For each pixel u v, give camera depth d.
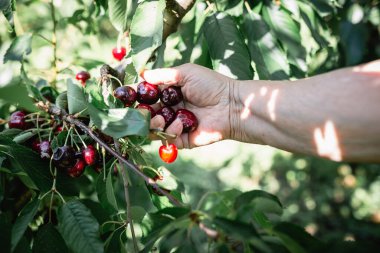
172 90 0.46
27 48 0.46
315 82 0.39
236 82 0.47
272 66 0.47
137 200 0.48
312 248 0.30
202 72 0.47
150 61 0.47
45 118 0.42
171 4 0.43
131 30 0.38
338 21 0.61
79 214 0.35
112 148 0.38
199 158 1.75
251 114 0.46
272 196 0.31
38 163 0.39
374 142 0.35
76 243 0.34
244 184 1.69
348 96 0.36
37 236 0.37
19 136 0.41
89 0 0.52
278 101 0.41
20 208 0.47
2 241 0.35
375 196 1.48
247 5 0.48
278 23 0.49
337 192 1.48
